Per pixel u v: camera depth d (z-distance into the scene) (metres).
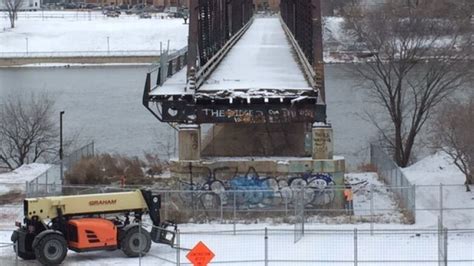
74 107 141.25
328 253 41.06
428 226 48.75
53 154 90.38
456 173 70.31
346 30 130.75
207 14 63.88
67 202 41.09
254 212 51.41
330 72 162.25
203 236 45.44
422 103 88.50
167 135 105.75
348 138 99.06
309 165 52.62
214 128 64.75
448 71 94.25
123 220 44.00
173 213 50.56
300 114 52.59
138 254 40.78
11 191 63.53
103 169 67.31
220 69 69.00
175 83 59.00
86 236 40.59
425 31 104.44
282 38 114.62
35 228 40.50
